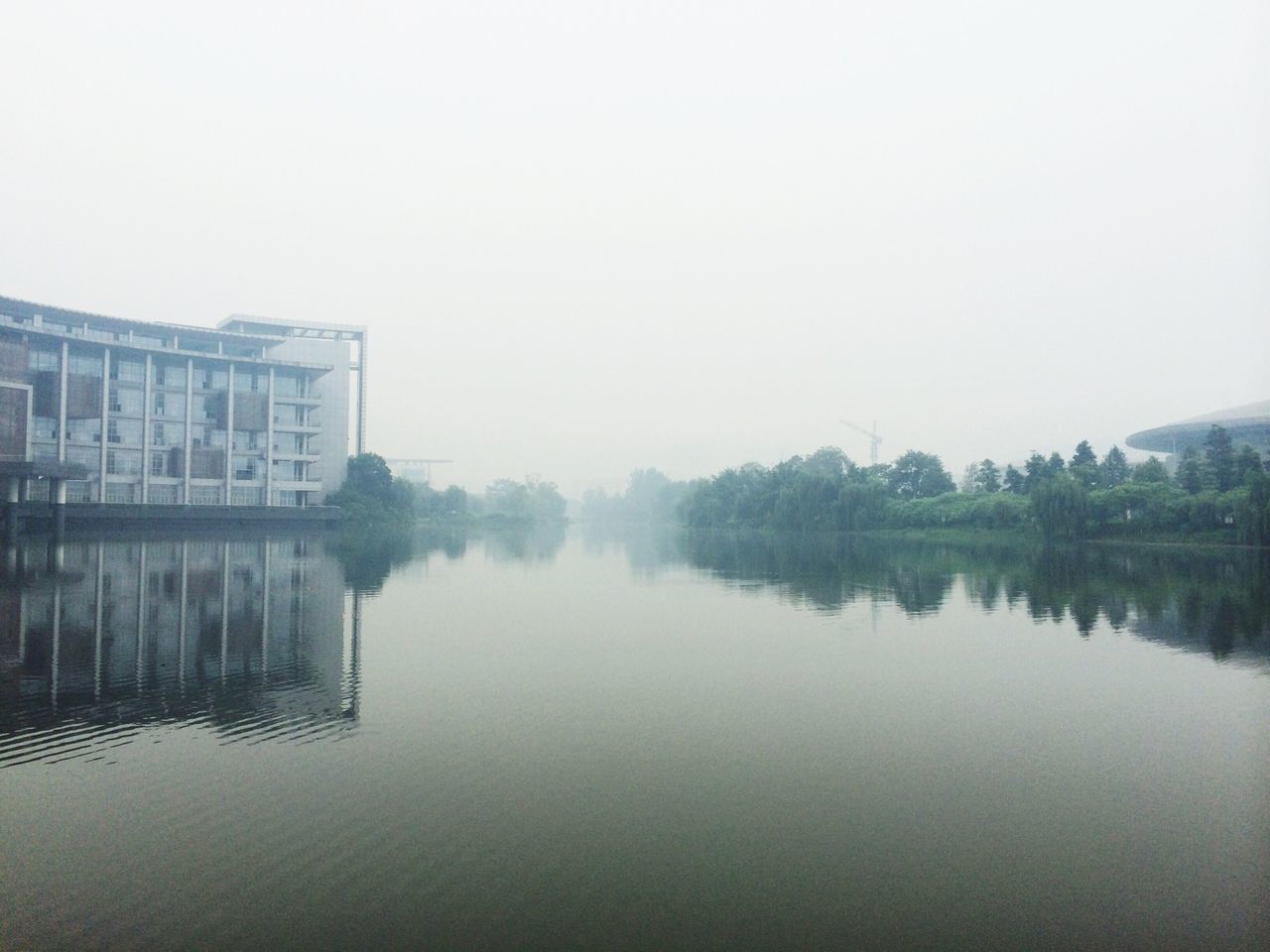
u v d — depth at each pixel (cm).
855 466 14775
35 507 8156
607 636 3142
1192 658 2742
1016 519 10588
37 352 9262
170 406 10519
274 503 11419
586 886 1166
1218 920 1090
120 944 1013
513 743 1800
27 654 2619
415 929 1050
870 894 1154
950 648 2923
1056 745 1825
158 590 4109
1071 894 1158
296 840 1301
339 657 2652
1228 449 10256
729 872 1214
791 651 2867
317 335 13338
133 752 1708
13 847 1271
